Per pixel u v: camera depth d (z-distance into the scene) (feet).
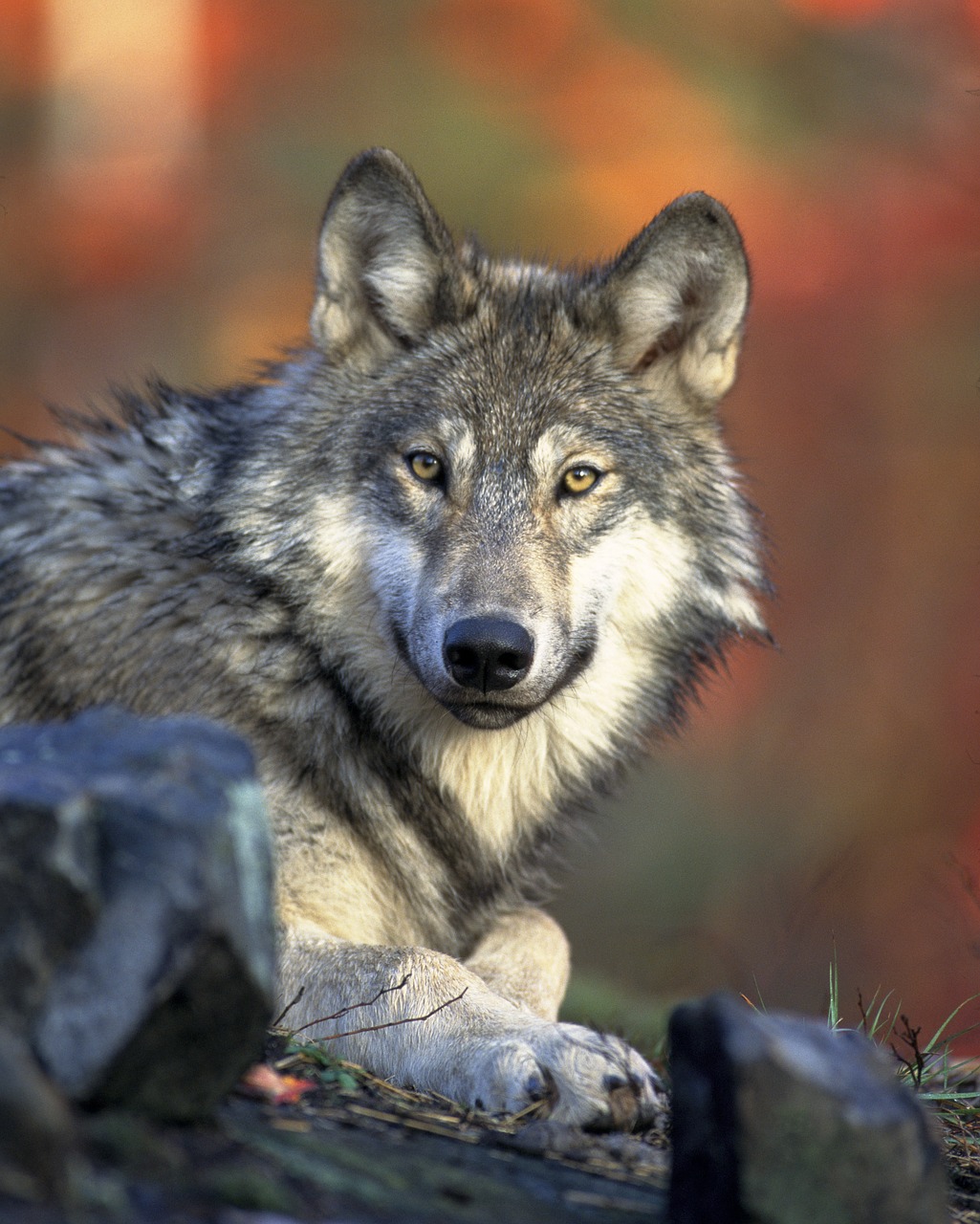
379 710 27.25
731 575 29.81
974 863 70.79
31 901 12.72
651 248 28.58
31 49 97.50
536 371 28.12
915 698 86.69
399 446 27.25
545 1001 26.25
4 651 26.99
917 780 82.58
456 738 27.71
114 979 12.92
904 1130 13.96
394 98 100.27
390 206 28.40
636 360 29.40
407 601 26.40
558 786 29.32
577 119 95.35
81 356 94.07
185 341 95.96
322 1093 18.49
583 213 92.94
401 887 27.25
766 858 79.97
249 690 26.09
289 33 100.68
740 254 29.07
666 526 28.71
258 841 14.12
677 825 81.51
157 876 13.01
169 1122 13.82
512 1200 15.16
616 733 29.45
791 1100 13.64
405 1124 17.76
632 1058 19.71
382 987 21.91
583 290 29.12
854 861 74.64
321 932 24.12
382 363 28.76
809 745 86.02
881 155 91.50
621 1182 16.92
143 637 26.20
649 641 29.12
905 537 90.27
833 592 90.12
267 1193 13.17
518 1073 19.22
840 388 90.74
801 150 92.63
